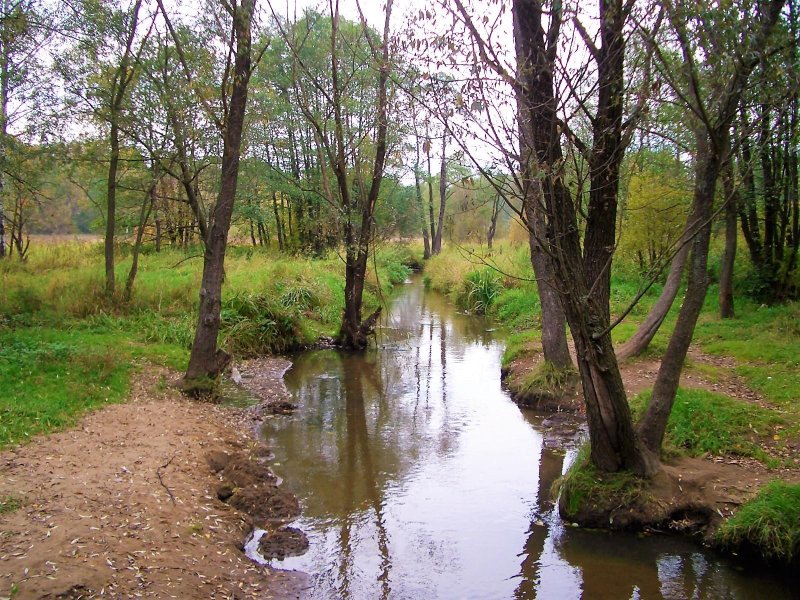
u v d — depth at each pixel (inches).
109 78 454.6
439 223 1595.7
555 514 248.4
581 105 201.2
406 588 195.9
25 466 230.7
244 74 358.3
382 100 502.0
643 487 237.8
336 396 424.2
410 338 658.2
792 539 203.6
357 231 606.5
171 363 410.9
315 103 618.2
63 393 310.0
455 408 395.9
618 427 238.1
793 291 569.3
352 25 668.1
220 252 380.5
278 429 350.3
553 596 193.8
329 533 231.0
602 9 197.2
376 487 273.0
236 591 182.2
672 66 214.2
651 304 653.9
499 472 291.6
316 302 677.9
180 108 393.7
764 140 253.4
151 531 198.7
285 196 1074.7
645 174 618.8
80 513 200.2
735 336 482.0
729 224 540.1
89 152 498.6
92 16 421.4
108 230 510.3
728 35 188.2
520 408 394.3
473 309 858.8
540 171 193.3
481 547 223.1
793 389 334.6
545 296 408.8
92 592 161.5
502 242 1261.1
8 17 410.3
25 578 161.0
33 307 483.5
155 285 574.6
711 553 216.8
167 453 265.4
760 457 261.7
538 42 211.3
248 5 346.9
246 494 250.2
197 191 431.5
